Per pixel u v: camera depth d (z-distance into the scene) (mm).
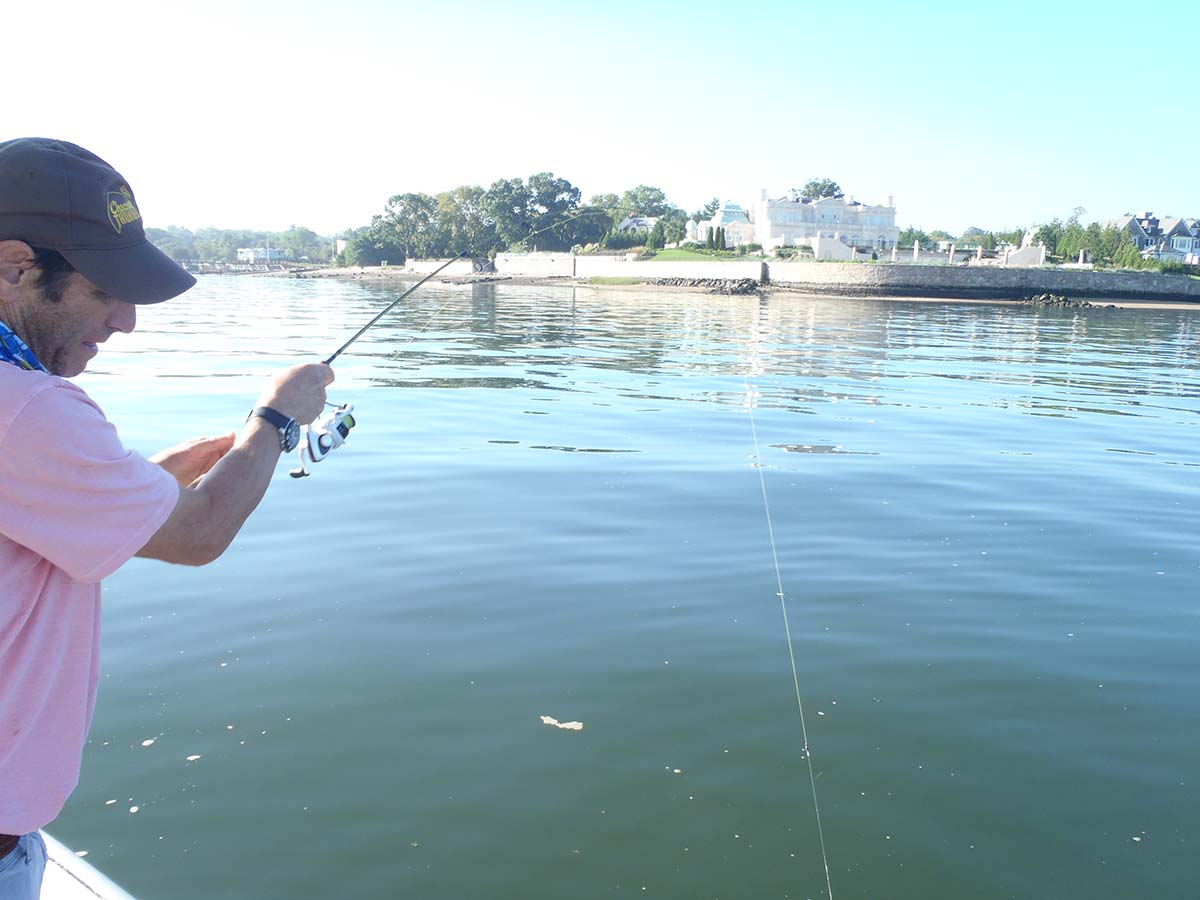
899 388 16953
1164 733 4492
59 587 1390
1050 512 8211
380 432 11250
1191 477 9781
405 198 106312
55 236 1382
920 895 3420
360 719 4395
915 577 6434
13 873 1425
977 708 4676
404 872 3434
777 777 4066
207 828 3627
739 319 36688
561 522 7434
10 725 1350
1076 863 3604
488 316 35469
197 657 4965
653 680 4848
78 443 1308
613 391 15375
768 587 6152
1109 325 39812
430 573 6246
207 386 14695
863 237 108750
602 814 3789
